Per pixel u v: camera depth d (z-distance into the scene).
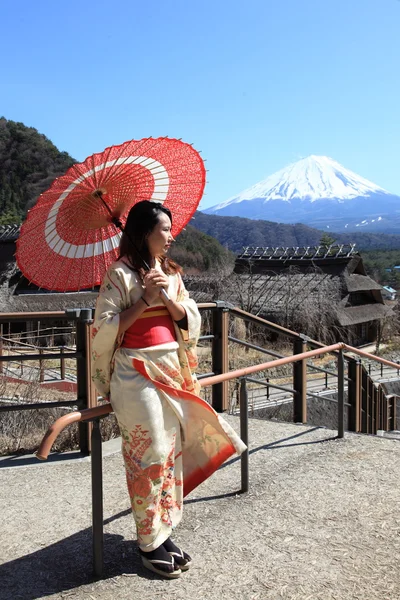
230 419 5.14
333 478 3.64
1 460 4.18
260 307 28.61
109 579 2.48
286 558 2.63
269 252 33.47
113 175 2.57
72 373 13.98
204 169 2.83
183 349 2.51
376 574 2.49
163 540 2.42
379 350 27.62
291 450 4.26
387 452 4.16
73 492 3.54
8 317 3.92
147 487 2.36
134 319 2.32
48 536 2.94
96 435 2.44
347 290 28.39
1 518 3.17
